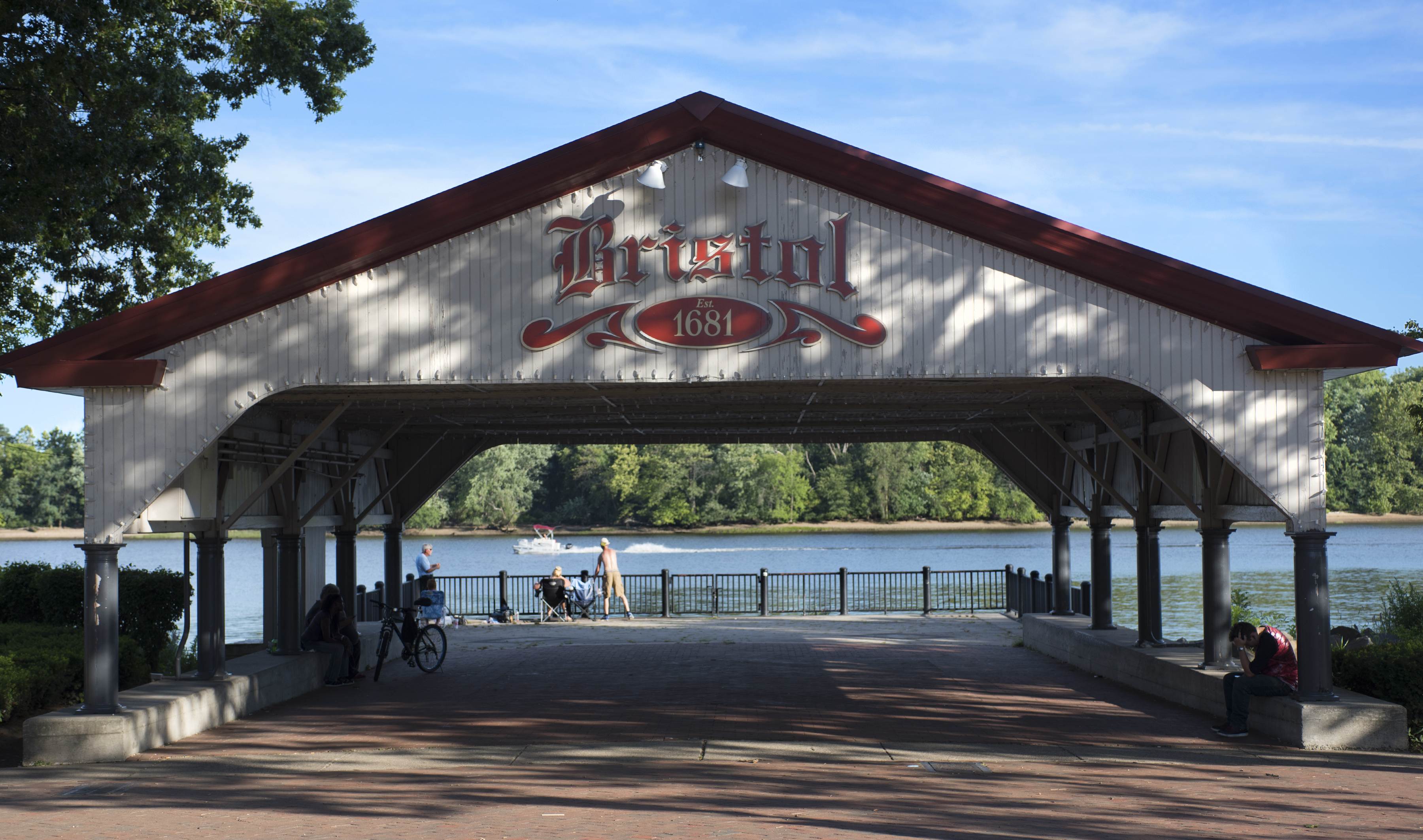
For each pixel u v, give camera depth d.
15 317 21.08
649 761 9.63
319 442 16.27
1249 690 10.55
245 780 9.02
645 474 94.75
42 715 10.75
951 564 48.91
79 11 15.05
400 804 8.02
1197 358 10.63
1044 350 10.63
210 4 18.34
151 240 19.73
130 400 10.62
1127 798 8.06
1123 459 15.83
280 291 10.59
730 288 10.73
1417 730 10.39
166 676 12.49
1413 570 41.56
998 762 9.55
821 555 57.94
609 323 10.70
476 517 95.25
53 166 15.84
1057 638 17.17
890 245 10.74
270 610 15.95
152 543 87.81
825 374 10.65
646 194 10.81
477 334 10.70
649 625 23.41
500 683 14.90
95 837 7.10
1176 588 34.75
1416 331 19.64
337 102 20.31
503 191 10.62
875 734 10.91
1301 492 10.53
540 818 7.47
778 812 7.63
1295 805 7.83
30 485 112.38
